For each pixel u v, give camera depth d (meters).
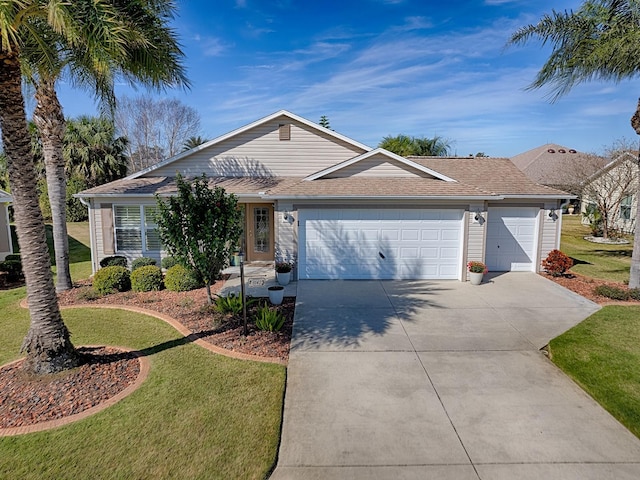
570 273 14.41
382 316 9.60
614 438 5.07
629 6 10.78
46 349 6.25
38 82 10.58
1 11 4.51
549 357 7.40
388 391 6.19
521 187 14.53
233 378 6.42
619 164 23.52
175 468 4.43
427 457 4.71
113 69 8.73
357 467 4.54
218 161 15.85
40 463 4.48
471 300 10.91
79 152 29.45
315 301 10.74
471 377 6.64
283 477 4.38
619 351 7.42
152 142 46.00
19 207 5.89
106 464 4.48
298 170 15.88
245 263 16.11
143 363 6.89
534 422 5.40
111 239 14.55
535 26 11.97
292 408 5.72
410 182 13.44
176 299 10.85
